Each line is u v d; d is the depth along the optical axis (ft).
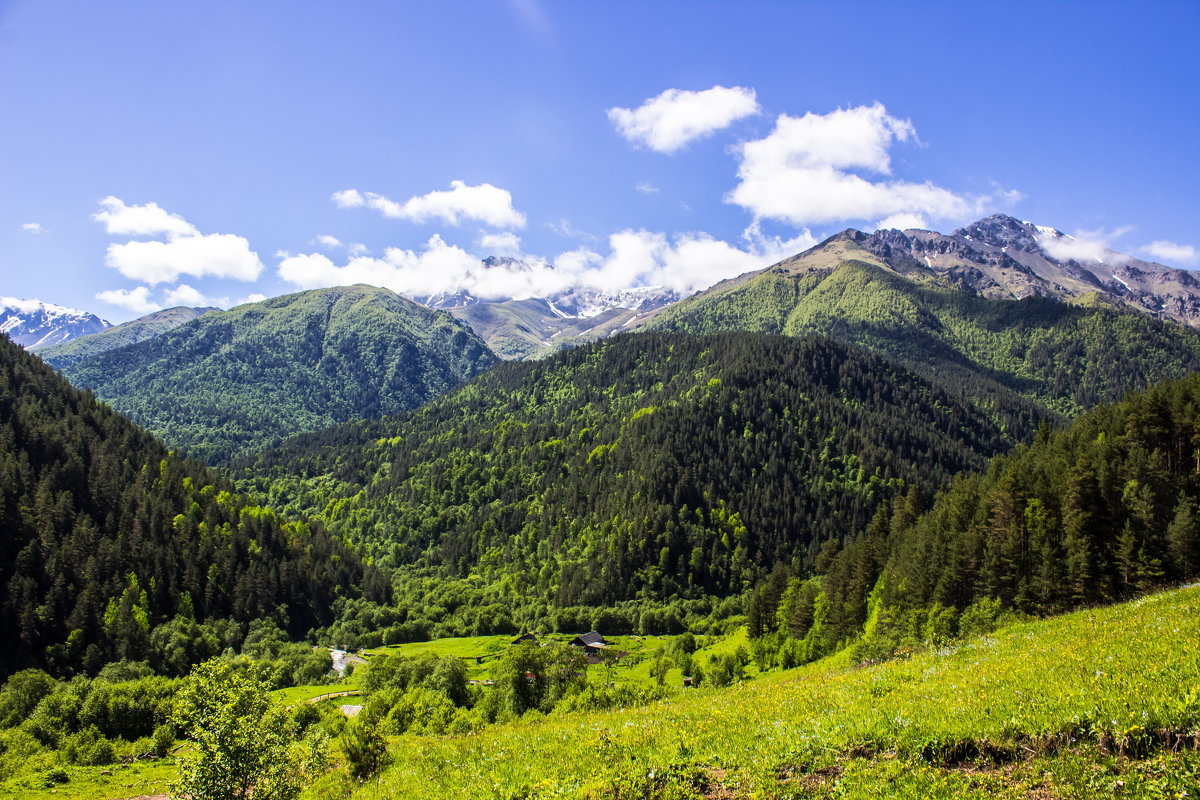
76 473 573.74
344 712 283.79
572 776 63.10
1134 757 46.11
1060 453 339.77
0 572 454.40
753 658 381.81
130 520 555.69
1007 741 50.75
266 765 90.84
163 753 256.11
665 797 54.49
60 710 279.49
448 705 206.18
